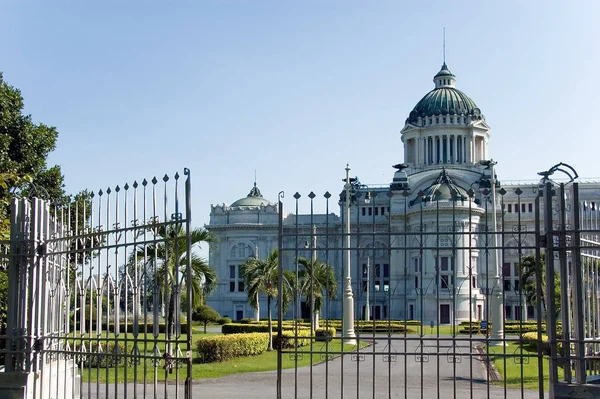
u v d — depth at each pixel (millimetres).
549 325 12820
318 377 27875
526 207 97438
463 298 84000
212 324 91312
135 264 13836
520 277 13172
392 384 25359
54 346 16328
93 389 21469
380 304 92125
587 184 97375
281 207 14414
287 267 106875
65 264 17438
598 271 16156
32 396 14430
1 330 27812
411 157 135500
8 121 32250
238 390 23297
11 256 14648
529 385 25031
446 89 136875
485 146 133625
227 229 125000
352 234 13836
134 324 13656
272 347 41344
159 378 25859
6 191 29766
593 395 12359
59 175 34375
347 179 43656
